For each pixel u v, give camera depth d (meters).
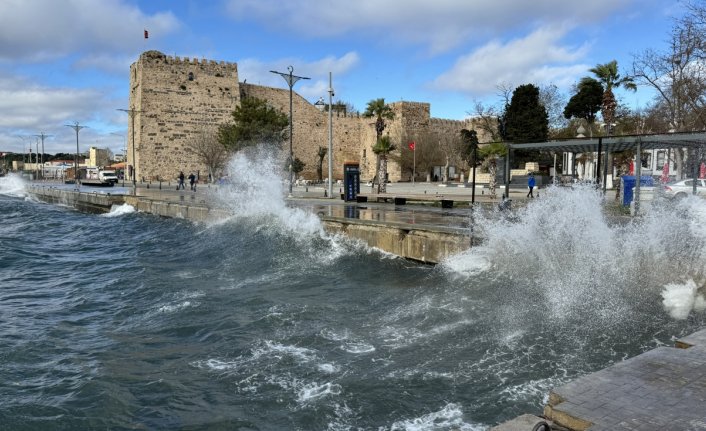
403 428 5.88
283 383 7.27
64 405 6.95
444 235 13.69
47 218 36.09
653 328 8.55
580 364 7.27
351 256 16.14
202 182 70.12
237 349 8.74
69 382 7.70
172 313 11.25
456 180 75.00
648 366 5.02
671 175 33.75
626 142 13.91
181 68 69.62
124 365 8.33
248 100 60.25
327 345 8.71
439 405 6.34
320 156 79.12
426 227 14.21
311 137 79.69
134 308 12.02
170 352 8.84
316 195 36.41
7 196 61.91
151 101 67.62
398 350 8.29
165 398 7.02
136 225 29.81
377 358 8.00
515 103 60.50
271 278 14.45
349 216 19.47
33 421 6.53
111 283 15.09
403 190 43.91
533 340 8.29
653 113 36.62
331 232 17.89
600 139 14.12
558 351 7.79
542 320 9.21
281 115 61.78
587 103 60.72
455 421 5.91
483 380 6.93
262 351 8.58
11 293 14.20
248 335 9.47
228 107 72.69
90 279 15.96
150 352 8.89
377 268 14.62
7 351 9.13
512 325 9.06
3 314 11.88
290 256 16.88
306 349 8.57
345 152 83.06
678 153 29.09
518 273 11.79
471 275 12.55
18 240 25.09
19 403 7.02
